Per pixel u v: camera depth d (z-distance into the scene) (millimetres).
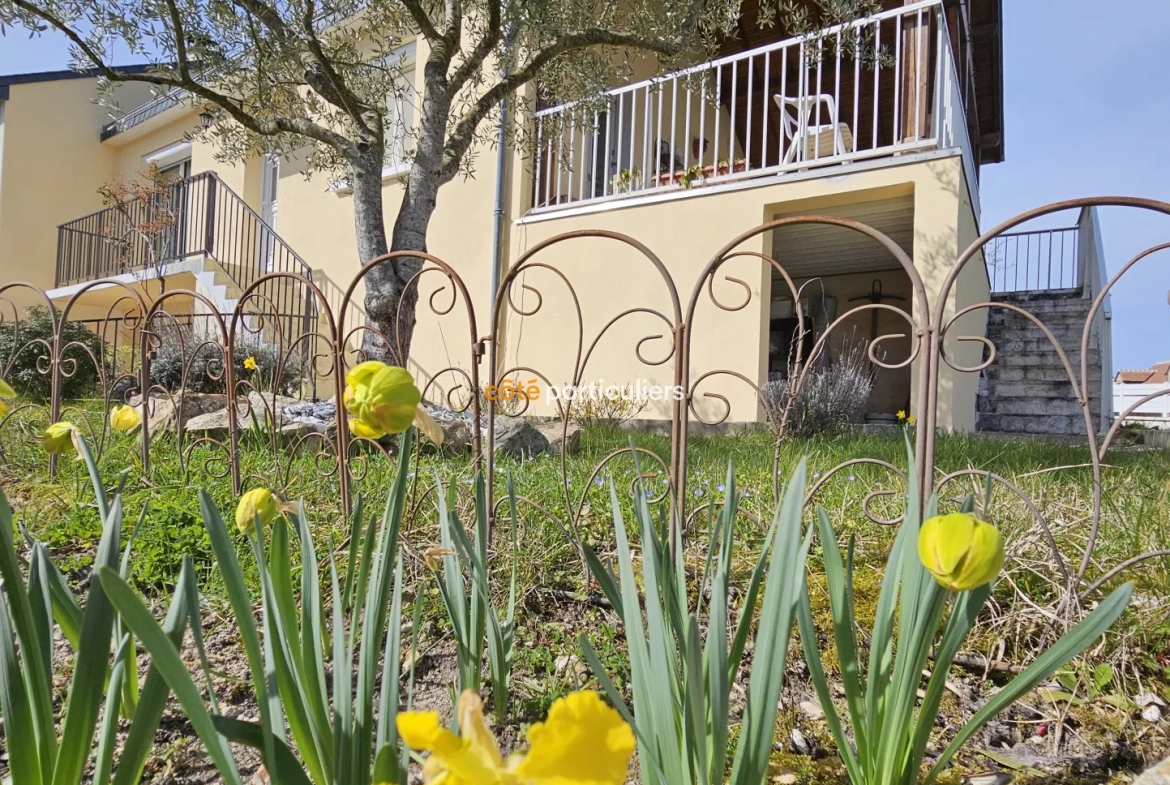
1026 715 1249
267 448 3275
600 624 1613
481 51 4504
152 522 2080
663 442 4590
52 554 1937
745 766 661
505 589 1708
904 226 6766
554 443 4082
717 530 994
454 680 1344
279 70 4070
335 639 734
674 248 6395
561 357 6934
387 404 755
